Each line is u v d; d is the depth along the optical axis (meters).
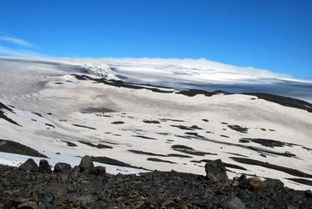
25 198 11.99
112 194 14.00
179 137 120.00
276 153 115.12
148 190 15.46
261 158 100.12
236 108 182.75
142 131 126.44
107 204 12.20
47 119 108.38
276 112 181.00
